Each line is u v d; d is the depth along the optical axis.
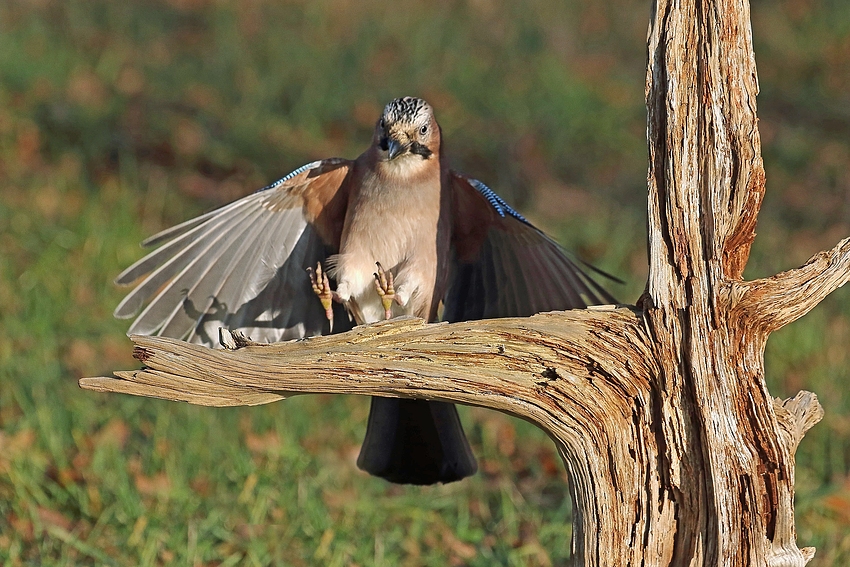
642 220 17.77
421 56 22.86
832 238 17.61
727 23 6.14
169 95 20.16
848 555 9.80
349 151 19.30
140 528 9.80
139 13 23.66
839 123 22.27
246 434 11.54
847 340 13.90
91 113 18.81
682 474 6.35
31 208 15.72
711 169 6.20
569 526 10.35
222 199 17.25
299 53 22.44
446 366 6.38
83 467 10.73
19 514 9.98
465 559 10.14
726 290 6.21
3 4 22.86
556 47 24.38
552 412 6.40
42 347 12.62
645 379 6.38
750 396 6.30
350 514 10.50
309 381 6.40
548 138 20.45
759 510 6.32
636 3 27.08
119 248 14.82
